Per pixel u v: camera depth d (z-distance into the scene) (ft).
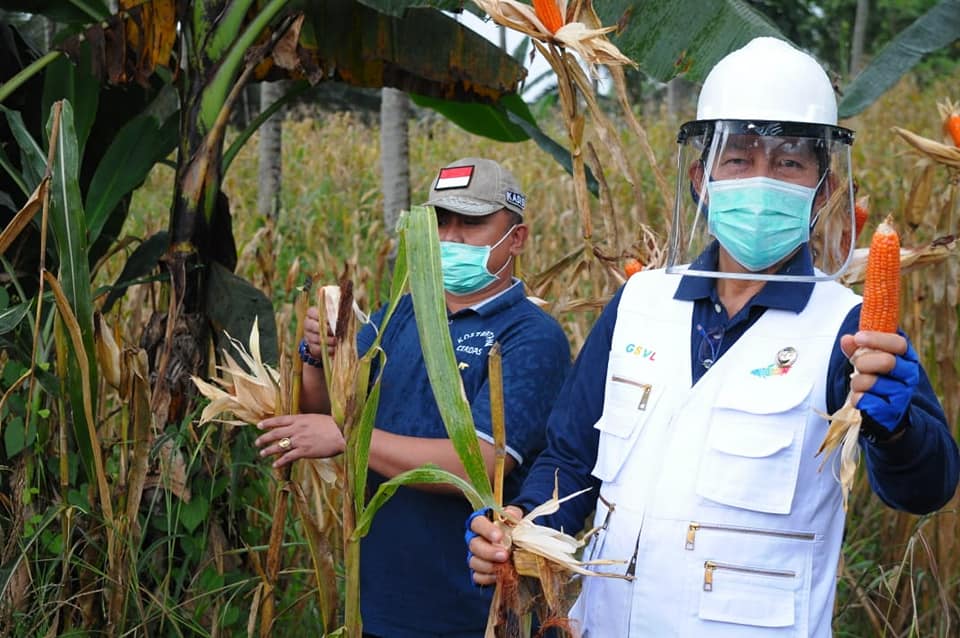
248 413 8.73
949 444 6.03
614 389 6.82
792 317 6.39
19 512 9.95
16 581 9.69
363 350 9.34
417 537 8.53
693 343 6.66
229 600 9.96
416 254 6.57
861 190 26.12
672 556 6.38
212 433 10.78
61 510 9.50
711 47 10.45
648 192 29.78
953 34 11.05
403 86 13.01
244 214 29.04
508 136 15.39
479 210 8.67
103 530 10.11
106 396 13.51
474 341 8.79
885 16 49.57
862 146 32.58
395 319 9.31
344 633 7.80
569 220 24.49
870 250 5.48
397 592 8.59
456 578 8.49
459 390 6.51
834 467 6.23
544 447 8.61
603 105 40.37
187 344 10.39
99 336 9.73
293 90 11.94
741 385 6.34
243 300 10.55
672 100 41.57
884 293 5.44
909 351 5.54
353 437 7.29
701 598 6.29
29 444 9.58
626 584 6.55
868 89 11.18
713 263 6.72
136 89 12.64
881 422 5.58
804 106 6.38
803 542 6.25
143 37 10.63
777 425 6.21
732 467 6.26
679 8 10.51
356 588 7.40
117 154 11.10
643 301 6.98
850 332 6.22
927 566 12.17
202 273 10.55
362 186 32.91
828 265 6.53
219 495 10.59
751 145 6.31
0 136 12.09
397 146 23.65
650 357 6.73
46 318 11.02
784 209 6.20
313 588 11.20
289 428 8.46
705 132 6.52
